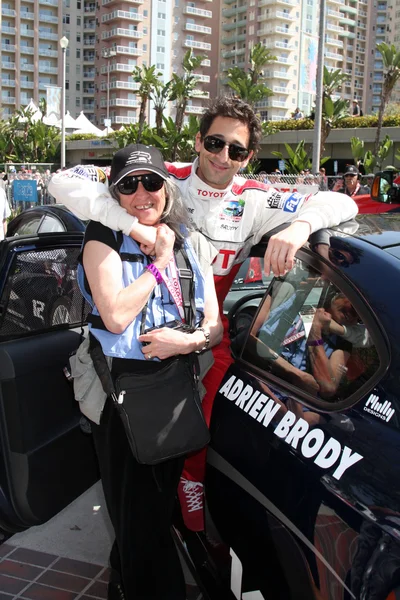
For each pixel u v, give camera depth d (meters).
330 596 1.51
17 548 2.97
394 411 1.56
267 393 1.96
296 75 119.38
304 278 2.02
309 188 9.75
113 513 2.04
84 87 113.94
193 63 36.81
